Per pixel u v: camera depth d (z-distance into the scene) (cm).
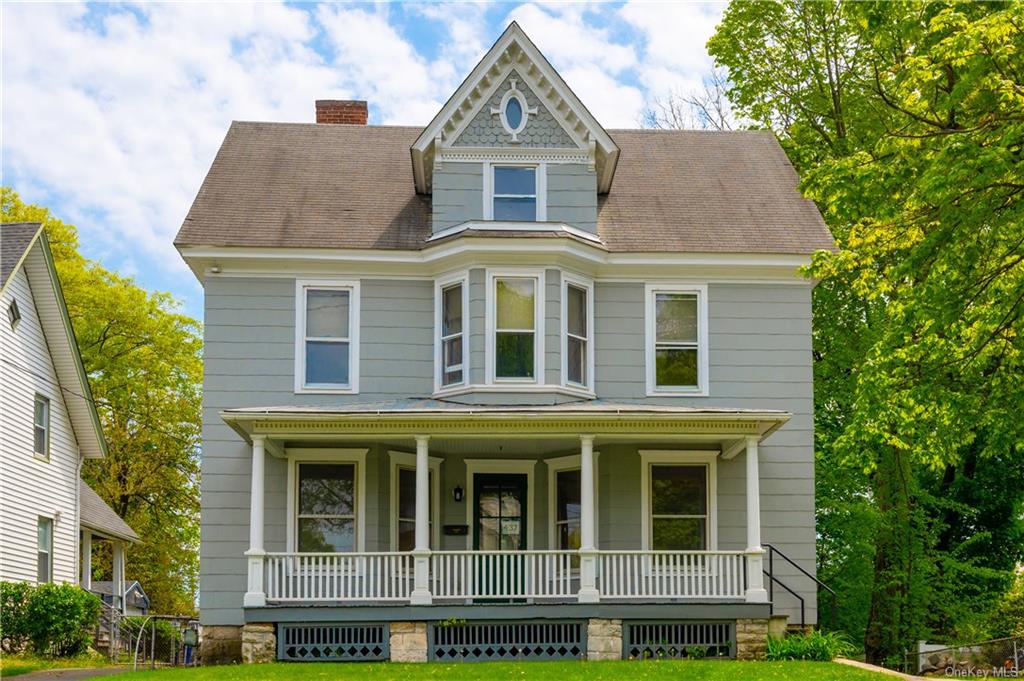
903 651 2667
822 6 2853
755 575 1912
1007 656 2144
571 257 2128
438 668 1706
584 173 2239
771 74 2989
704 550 2078
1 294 2486
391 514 2112
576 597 1920
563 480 2172
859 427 1959
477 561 1923
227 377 2136
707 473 2148
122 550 3381
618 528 2119
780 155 2550
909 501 2798
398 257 2178
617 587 2084
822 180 1791
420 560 1903
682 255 2195
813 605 2123
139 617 2950
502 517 2181
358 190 2353
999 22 1573
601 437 1962
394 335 2172
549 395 2075
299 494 2103
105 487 4106
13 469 2545
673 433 1941
